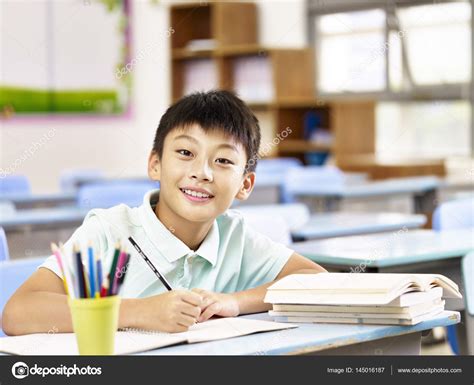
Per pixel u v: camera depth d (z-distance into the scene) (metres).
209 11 8.53
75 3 8.49
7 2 8.08
